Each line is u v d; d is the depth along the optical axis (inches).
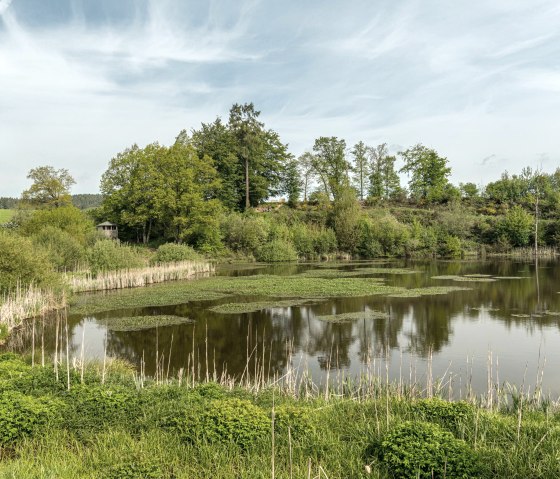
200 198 2696.9
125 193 2824.8
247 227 2837.1
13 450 320.8
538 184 3708.2
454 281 1547.7
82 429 343.3
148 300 1217.4
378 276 1745.8
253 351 725.3
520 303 1111.0
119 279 1536.7
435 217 3459.6
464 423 339.9
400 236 2938.0
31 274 1147.3
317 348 738.2
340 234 3011.8
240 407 346.9
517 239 2918.3
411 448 274.7
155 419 359.9
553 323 895.7
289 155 3981.3
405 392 483.8
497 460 284.0
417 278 1653.5
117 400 386.6
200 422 331.6
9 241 1122.7
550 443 305.4
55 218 2162.9
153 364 668.1
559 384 552.7
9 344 796.6
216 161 3344.0
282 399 438.6
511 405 463.5
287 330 858.1
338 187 3850.9
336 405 409.4
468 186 4293.8
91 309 1103.0
